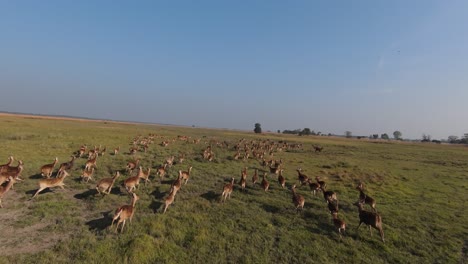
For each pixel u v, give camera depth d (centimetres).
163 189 1830
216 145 4991
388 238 1298
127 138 5025
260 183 2219
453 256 1169
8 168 1820
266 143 5875
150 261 980
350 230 1370
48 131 4912
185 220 1342
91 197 1577
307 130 16525
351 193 2056
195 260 1017
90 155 2698
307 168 3091
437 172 3388
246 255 1075
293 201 1616
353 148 6397
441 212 1709
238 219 1411
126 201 1562
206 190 1919
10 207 1373
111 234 1152
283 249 1148
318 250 1157
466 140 19138
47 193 1597
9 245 1038
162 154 3388
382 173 2886
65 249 1015
